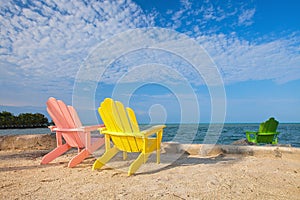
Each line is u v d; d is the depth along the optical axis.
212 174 2.54
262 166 2.94
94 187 2.11
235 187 2.07
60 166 3.10
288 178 2.37
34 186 2.16
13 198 1.83
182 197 1.83
